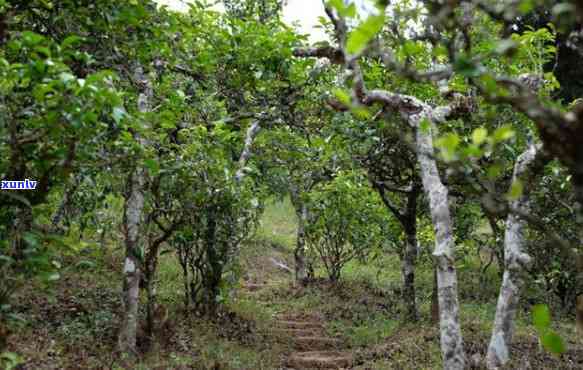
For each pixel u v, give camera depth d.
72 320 7.50
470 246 13.16
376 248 14.28
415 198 9.89
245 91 7.77
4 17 4.19
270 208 23.05
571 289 10.95
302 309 11.59
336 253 13.86
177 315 8.93
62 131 3.40
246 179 9.02
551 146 1.47
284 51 6.69
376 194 12.48
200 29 6.97
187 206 7.88
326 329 10.25
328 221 13.27
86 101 3.29
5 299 3.39
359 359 8.24
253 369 7.49
